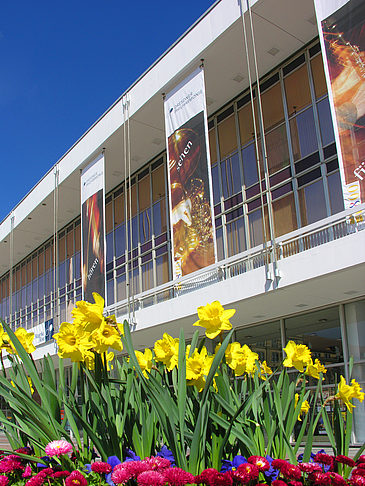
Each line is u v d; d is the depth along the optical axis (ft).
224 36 54.29
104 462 10.56
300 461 12.34
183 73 59.77
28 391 12.78
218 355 10.16
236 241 62.39
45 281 108.68
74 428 12.29
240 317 55.72
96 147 74.18
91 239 72.84
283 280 44.24
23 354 12.14
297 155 56.49
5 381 11.74
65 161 82.23
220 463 10.72
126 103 67.56
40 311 108.47
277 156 58.80
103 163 74.23
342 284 43.73
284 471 10.04
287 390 12.07
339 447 11.98
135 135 71.41
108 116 71.82
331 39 44.75
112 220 87.66
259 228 59.47
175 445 10.32
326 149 53.47
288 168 57.11
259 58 58.03
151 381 10.69
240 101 65.00
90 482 10.85
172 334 63.36
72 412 11.37
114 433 11.29
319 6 45.98
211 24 55.31
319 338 51.65
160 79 62.18
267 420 11.66
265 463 10.18
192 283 57.16
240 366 12.36
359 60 42.63
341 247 40.06
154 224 77.25
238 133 64.54
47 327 89.51
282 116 58.95
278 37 54.80
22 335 13.33
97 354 11.73
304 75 57.06
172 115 59.31
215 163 67.31
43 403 12.16
